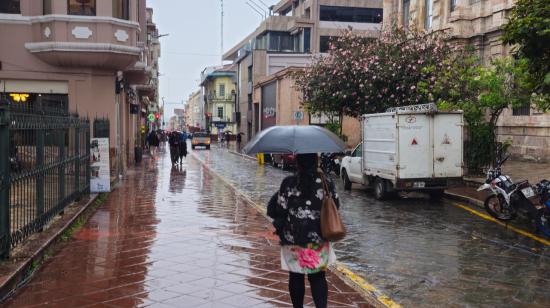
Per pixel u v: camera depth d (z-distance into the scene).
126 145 26.88
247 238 8.92
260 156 30.33
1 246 6.46
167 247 8.15
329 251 4.78
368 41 23.56
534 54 9.48
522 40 9.46
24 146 7.62
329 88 23.31
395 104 21.59
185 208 12.30
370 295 6.08
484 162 18.05
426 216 12.02
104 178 13.86
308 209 4.66
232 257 7.59
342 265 7.53
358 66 21.83
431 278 6.93
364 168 16.00
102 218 10.79
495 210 11.48
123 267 6.97
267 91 47.28
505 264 7.69
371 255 8.17
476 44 23.80
